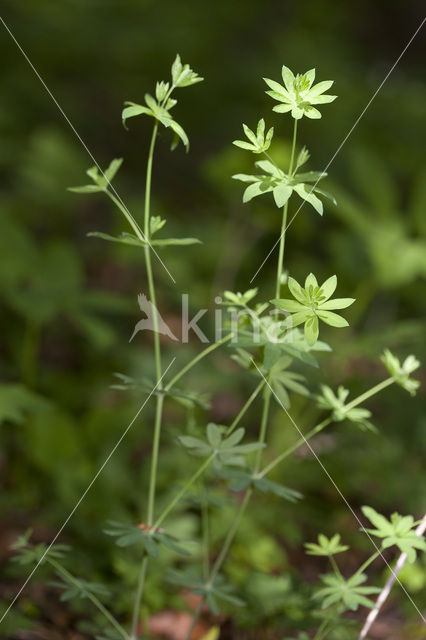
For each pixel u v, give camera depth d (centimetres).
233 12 635
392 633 179
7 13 526
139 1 563
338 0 755
